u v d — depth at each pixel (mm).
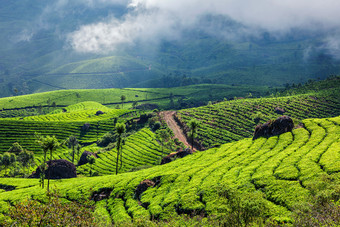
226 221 47031
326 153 75562
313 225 39656
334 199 47062
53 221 33312
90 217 38188
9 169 185875
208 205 64625
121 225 53406
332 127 100438
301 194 57562
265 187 66688
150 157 181875
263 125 117750
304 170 68875
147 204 78562
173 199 73500
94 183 104062
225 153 107750
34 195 98875
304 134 101375
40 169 146500
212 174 85562
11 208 34531
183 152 133125
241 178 75438
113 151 196375
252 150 101375
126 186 93812
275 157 86250
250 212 45094
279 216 50688
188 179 87062
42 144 99438
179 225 58469
